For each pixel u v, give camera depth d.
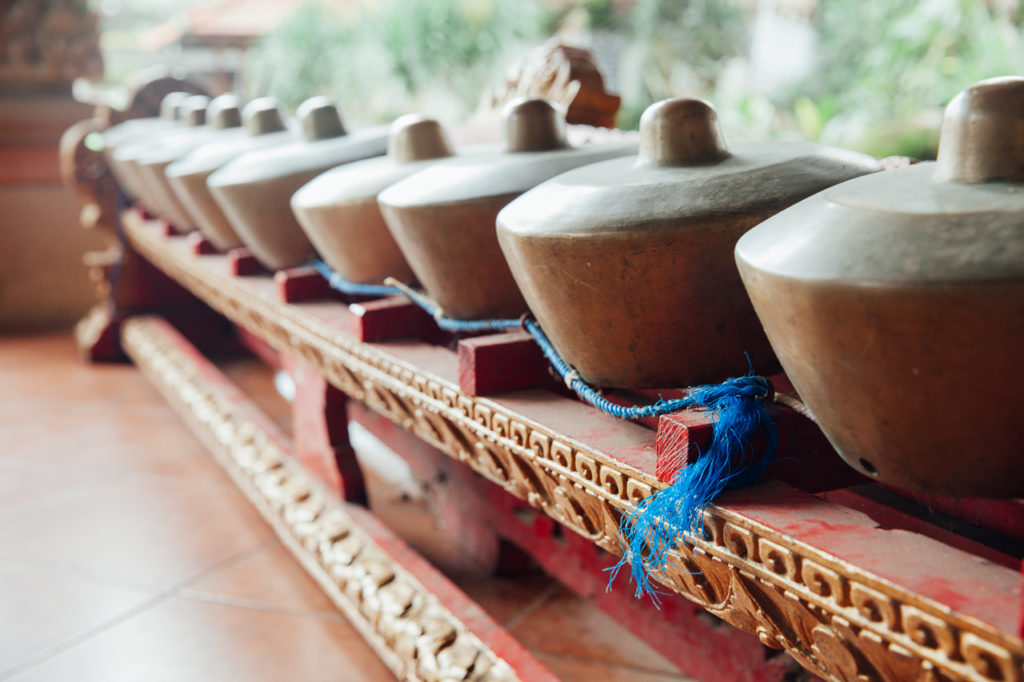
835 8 7.94
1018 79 0.78
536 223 1.10
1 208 5.33
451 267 1.48
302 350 2.17
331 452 2.24
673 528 1.01
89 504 2.84
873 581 0.80
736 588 0.98
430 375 1.54
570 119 2.23
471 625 1.66
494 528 2.24
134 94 4.58
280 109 2.83
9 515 2.77
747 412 1.02
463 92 8.01
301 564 2.38
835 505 0.95
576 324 1.14
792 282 0.79
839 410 0.83
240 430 2.77
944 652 0.75
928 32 7.02
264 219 2.20
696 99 1.14
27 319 5.47
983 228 0.72
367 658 1.95
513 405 1.33
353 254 1.86
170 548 2.51
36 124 5.31
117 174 4.37
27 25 5.28
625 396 1.58
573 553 1.94
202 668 1.93
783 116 8.20
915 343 0.73
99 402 3.92
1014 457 0.76
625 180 1.11
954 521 1.16
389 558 1.94
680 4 8.83
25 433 3.54
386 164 1.81
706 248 1.03
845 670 0.87
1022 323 0.69
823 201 0.86
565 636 2.01
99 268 4.51
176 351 3.71
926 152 6.74
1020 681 0.69
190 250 3.16
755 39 8.72
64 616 2.17
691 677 1.72
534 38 8.23
